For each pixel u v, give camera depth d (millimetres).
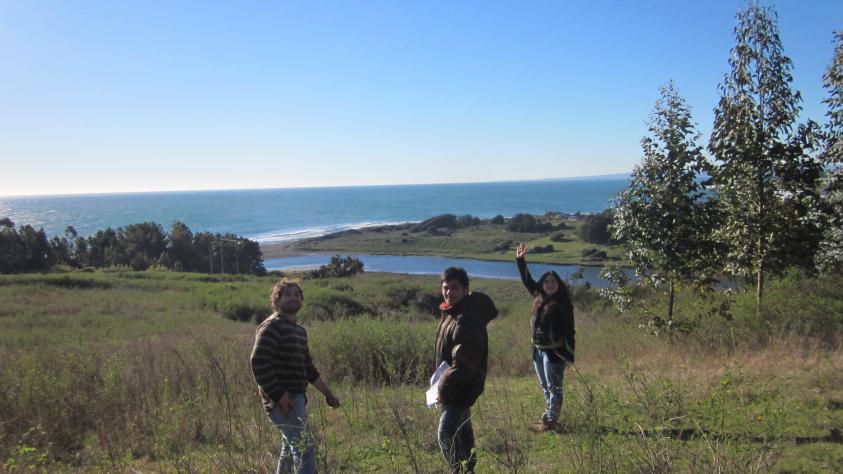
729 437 4449
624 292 9961
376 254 94688
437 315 24531
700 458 3910
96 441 5730
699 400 5328
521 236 101938
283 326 4039
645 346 9523
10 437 5598
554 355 5430
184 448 5184
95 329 17953
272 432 5449
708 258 9156
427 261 83625
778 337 8531
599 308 18797
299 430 3988
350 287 34344
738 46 8859
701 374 6676
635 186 9406
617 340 10570
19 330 16969
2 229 53500
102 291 30641
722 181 9250
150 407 6332
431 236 113250
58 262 59125
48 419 5984
